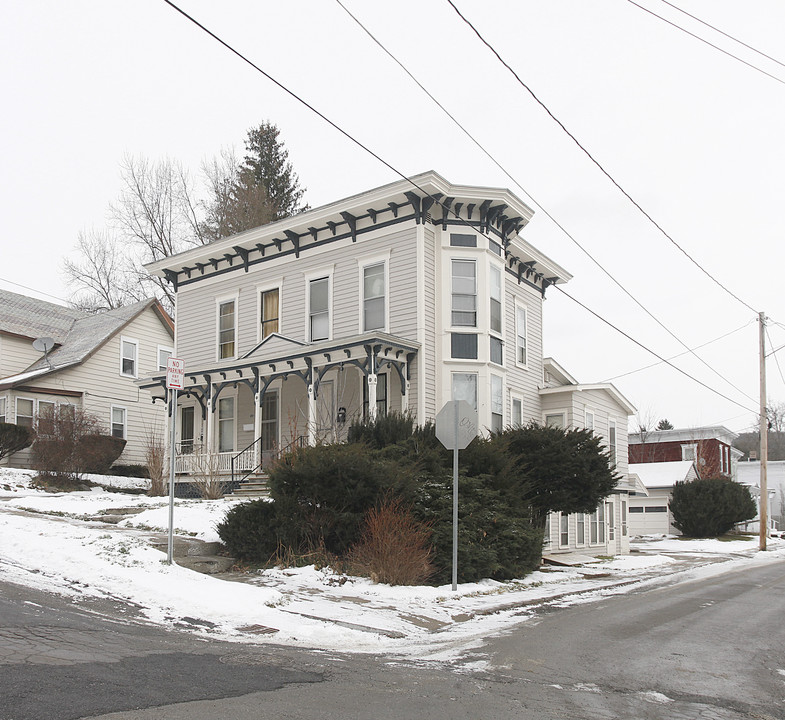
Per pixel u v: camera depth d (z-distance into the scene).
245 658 7.47
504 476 16.75
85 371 32.22
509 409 24.91
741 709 6.52
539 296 28.12
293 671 7.05
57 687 5.93
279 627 9.19
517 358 26.02
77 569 11.14
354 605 11.06
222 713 5.58
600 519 29.34
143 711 5.50
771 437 96.00
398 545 13.15
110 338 33.53
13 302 36.00
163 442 27.23
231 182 47.00
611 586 16.20
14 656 6.78
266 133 50.81
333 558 13.73
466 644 8.97
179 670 6.77
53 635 7.71
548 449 18.70
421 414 21.23
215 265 27.28
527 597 13.34
